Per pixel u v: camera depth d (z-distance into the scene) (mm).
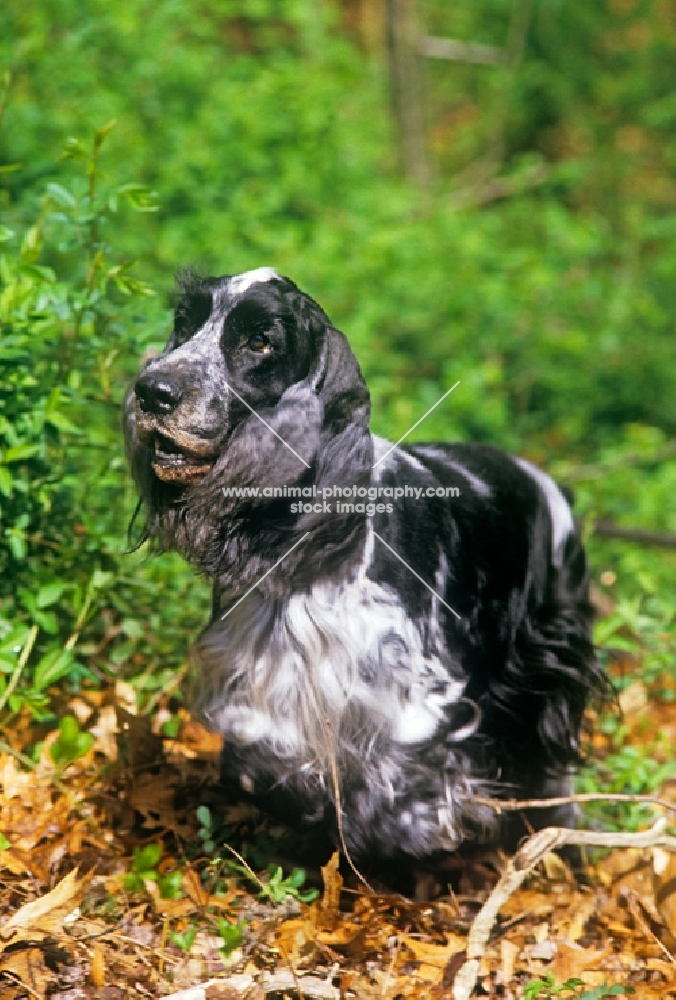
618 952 3986
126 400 3902
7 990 3340
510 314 8859
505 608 4250
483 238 9641
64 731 4008
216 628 3947
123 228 7934
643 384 9219
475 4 13586
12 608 4605
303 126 9961
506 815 4344
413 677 3803
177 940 3537
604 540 7363
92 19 8633
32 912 3504
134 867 3742
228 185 9086
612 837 3533
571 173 11344
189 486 3717
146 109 9094
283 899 3756
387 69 12797
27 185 6137
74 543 4852
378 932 3834
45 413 4305
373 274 8742
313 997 3455
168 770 4426
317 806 3943
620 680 5383
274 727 3816
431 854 3922
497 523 4270
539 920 4078
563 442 8992
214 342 3658
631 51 13156
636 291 9680
